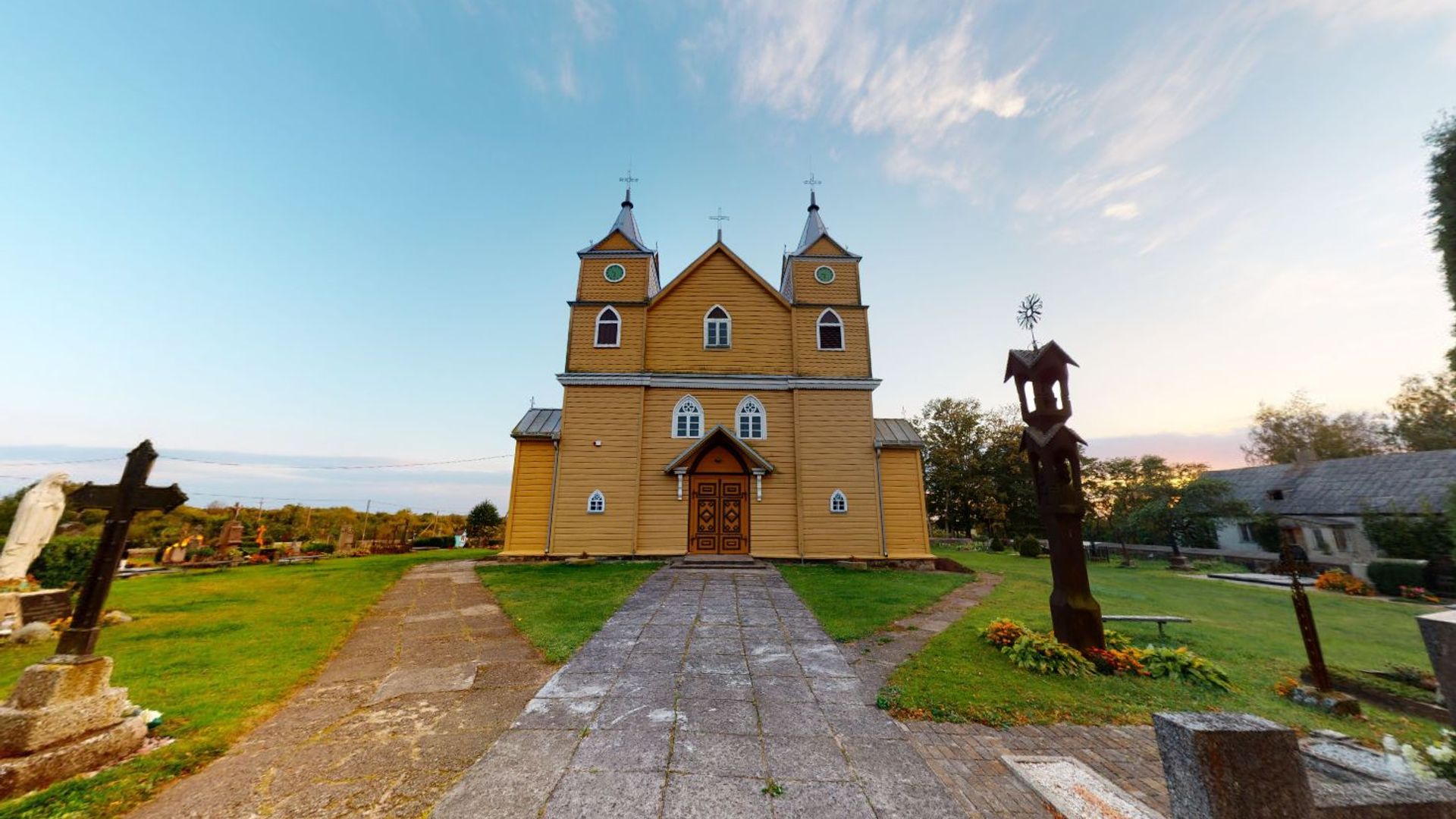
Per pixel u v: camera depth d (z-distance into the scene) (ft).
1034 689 21.33
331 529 128.36
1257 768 8.14
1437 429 113.80
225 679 21.88
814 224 71.26
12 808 12.77
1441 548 63.93
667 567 51.13
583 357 61.26
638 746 15.93
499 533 116.37
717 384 61.11
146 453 18.92
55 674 15.61
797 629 29.35
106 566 17.63
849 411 60.90
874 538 58.03
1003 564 71.72
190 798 13.52
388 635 29.19
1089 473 124.57
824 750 15.94
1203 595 50.93
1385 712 20.47
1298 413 142.92
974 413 137.90
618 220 67.67
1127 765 15.71
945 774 15.05
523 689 21.04
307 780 14.35
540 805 12.82
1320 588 63.00
